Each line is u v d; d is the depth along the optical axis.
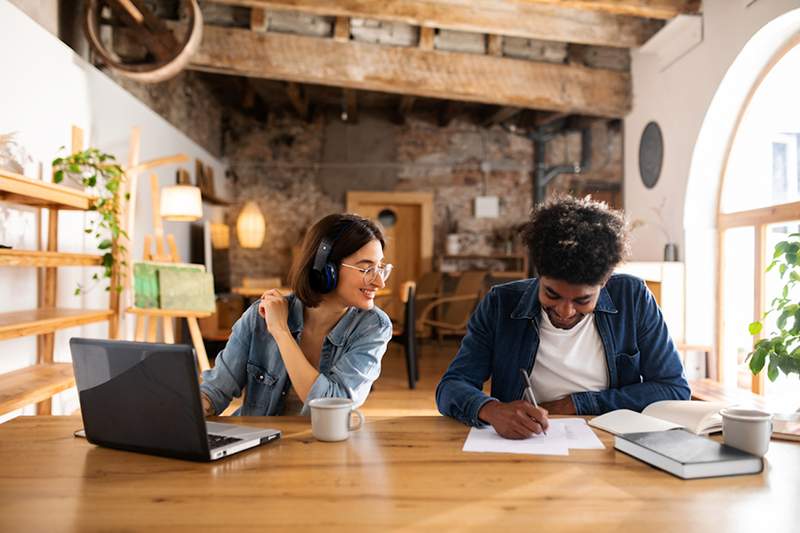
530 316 1.70
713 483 1.03
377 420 1.47
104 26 4.70
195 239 6.75
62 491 0.98
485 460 1.15
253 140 8.04
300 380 1.53
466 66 5.18
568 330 1.70
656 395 1.59
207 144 7.35
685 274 4.32
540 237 1.42
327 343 1.65
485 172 8.20
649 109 4.95
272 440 1.28
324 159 8.09
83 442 1.27
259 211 7.30
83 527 0.84
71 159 3.51
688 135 4.33
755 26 3.55
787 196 3.60
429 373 5.53
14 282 3.32
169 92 6.00
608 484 1.02
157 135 5.44
